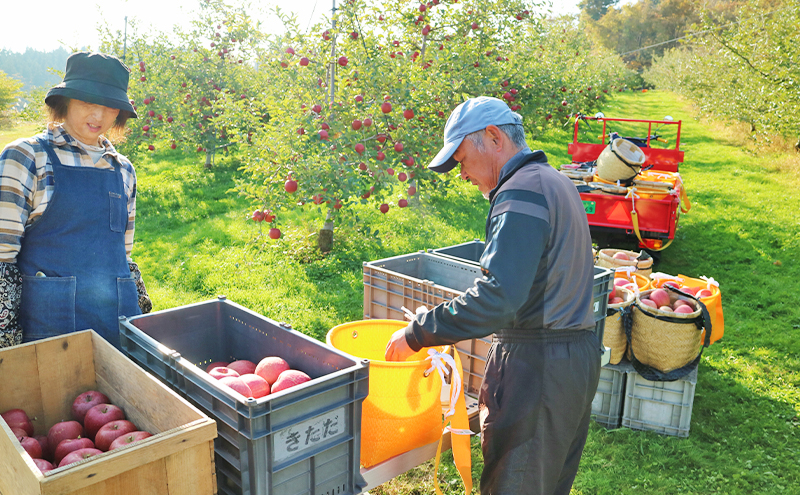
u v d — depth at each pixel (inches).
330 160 249.6
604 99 1026.7
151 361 78.0
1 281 82.9
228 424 62.1
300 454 65.4
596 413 157.3
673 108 1275.8
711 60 821.9
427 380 83.2
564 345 74.6
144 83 502.0
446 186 295.3
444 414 87.7
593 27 3193.9
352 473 72.1
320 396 66.3
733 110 729.6
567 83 634.2
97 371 81.2
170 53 542.3
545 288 72.7
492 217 72.7
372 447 81.6
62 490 47.8
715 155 653.9
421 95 284.0
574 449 84.7
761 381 182.4
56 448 67.7
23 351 75.3
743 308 245.3
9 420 71.5
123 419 73.3
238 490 63.8
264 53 404.8
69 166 87.7
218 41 555.2
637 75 2027.6
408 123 273.4
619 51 3171.8
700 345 151.5
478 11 386.6
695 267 301.3
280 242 312.3
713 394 173.3
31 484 49.1
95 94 84.9
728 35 648.4
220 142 542.6
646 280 179.0
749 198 445.7
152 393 66.8
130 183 99.2
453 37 371.2
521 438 74.2
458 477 130.3
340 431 69.7
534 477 74.5
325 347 76.6
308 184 244.5
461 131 78.8
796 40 514.6
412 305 125.3
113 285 92.0
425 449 87.1
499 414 75.8
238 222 368.8
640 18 3191.4
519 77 477.4
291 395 62.7
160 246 317.7
